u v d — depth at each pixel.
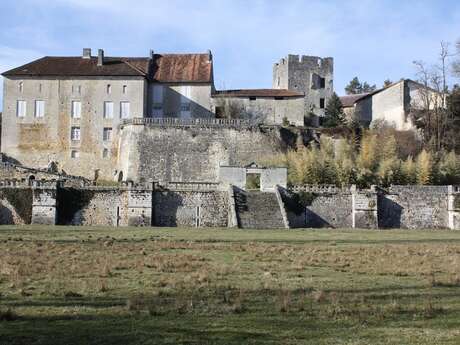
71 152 87.88
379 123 95.50
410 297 18.08
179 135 83.81
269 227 55.69
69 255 28.53
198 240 39.00
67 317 15.05
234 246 34.59
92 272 22.72
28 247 32.31
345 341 13.08
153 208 58.62
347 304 16.78
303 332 13.80
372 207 60.94
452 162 69.62
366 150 70.56
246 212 57.38
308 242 38.81
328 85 108.50
